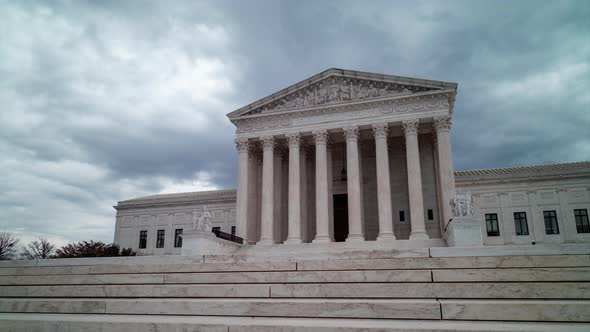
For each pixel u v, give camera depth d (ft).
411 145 146.61
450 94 148.46
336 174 181.68
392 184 170.09
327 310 47.01
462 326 40.47
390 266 58.85
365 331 40.19
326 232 148.77
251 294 55.47
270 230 156.35
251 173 171.63
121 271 68.64
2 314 55.62
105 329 46.80
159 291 59.06
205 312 50.70
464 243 98.94
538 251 62.64
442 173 141.49
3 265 83.15
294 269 61.77
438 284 50.83
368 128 157.28
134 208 268.21
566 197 190.80
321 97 161.99
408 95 149.38
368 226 169.99
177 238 251.80
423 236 137.80
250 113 170.81
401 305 45.34
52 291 63.67
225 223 242.37
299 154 164.55
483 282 52.34
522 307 43.09
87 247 206.69
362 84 158.40
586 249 60.34
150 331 45.52
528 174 197.26
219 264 64.75
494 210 198.70
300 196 168.55
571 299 46.93
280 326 42.14
